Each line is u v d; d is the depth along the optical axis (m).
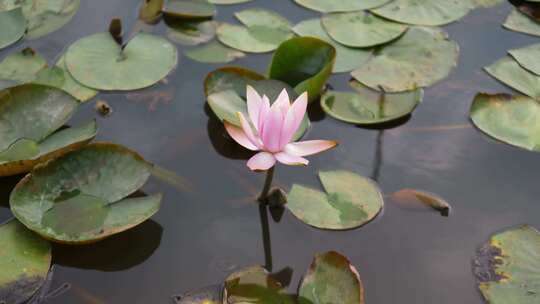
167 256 2.05
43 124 2.46
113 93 2.75
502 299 1.90
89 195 2.17
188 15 3.28
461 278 1.99
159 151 2.48
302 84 2.69
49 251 1.99
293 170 2.46
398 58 3.10
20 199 2.06
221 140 2.57
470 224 2.21
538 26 3.44
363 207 2.24
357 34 3.24
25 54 2.88
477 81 3.00
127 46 2.98
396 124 2.73
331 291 1.86
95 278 1.96
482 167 2.48
